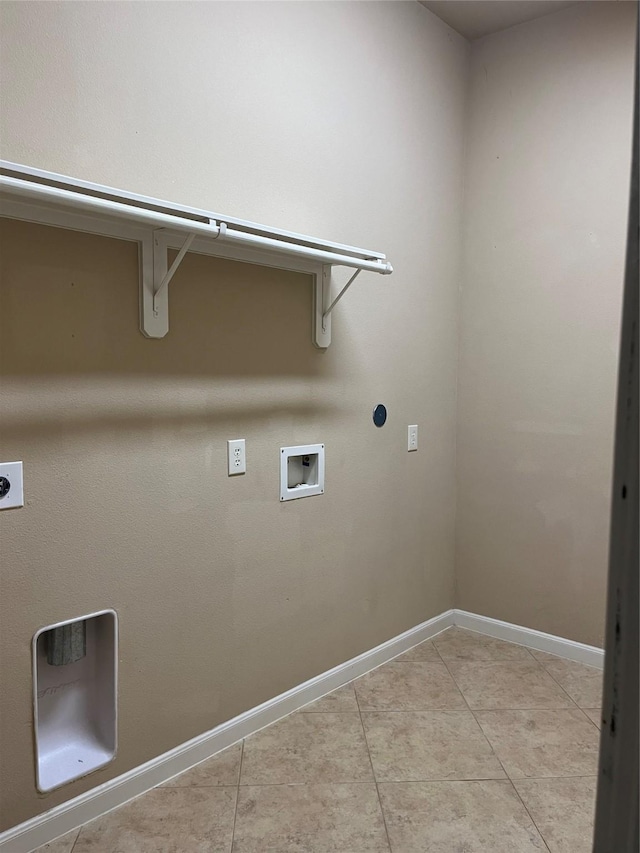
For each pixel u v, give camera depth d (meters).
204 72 1.79
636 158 0.36
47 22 1.45
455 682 2.48
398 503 2.68
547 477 2.74
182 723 1.88
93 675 1.75
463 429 3.00
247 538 2.03
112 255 1.61
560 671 2.59
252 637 2.08
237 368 1.95
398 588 2.72
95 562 1.63
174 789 1.80
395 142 2.50
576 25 2.53
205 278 1.84
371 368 2.48
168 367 1.76
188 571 1.86
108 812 1.70
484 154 2.84
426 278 2.73
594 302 2.55
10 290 1.43
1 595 1.47
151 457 1.74
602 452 2.57
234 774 1.87
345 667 2.46
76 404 1.57
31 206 1.43
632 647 0.36
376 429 2.53
